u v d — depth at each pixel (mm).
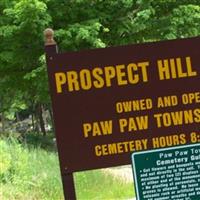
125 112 16688
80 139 16578
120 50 16641
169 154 16766
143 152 16688
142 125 16719
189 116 16812
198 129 16828
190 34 56500
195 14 55406
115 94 16641
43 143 55875
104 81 16609
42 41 52594
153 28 55688
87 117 16609
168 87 16766
